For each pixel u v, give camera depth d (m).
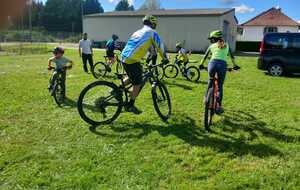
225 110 7.03
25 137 4.96
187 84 10.31
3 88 9.11
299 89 10.28
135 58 5.39
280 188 3.49
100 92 5.68
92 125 5.55
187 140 4.95
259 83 11.45
